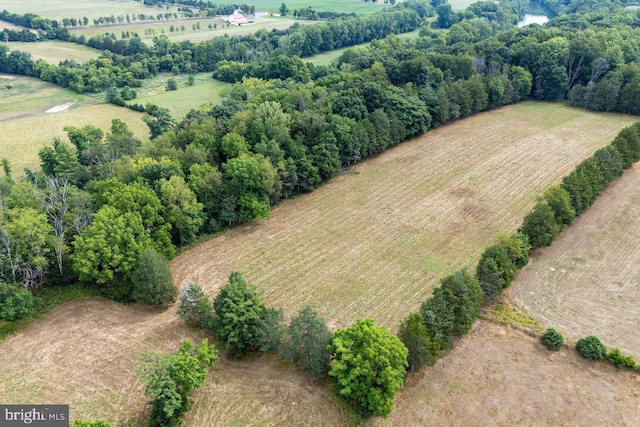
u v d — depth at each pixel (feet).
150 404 128.57
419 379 140.56
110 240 169.27
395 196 245.04
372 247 204.23
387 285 180.75
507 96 359.87
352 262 194.59
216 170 223.30
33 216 173.68
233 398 134.92
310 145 259.39
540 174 262.06
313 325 136.56
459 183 256.11
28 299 161.58
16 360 148.05
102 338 156.76
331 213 230.89
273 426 126.82
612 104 341.62
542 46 370.12
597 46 356.38
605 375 141.18
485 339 155.33
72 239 180.96
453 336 155.53
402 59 373.81
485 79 352.28
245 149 232.32
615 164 238.89
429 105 317.22
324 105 283.38
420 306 169.17
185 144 244.63
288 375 142.72
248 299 150.51
